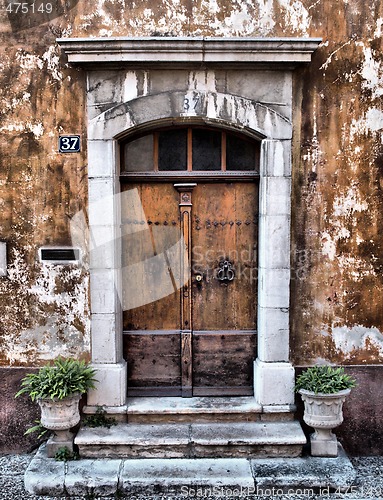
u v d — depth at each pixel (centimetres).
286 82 463
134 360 507
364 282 482
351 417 487
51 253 477
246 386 509
